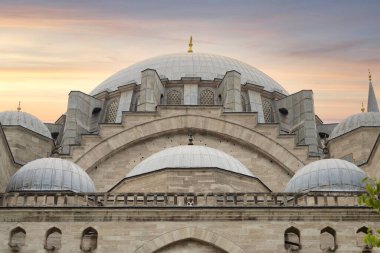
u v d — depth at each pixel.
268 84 79.25
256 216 49.28
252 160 65.69
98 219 49.31
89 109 73.69
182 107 67.12
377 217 49.12
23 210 49.34
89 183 56.16
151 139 66.50
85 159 64.94
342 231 48.91
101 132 66.06
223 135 66.38
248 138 66.12
